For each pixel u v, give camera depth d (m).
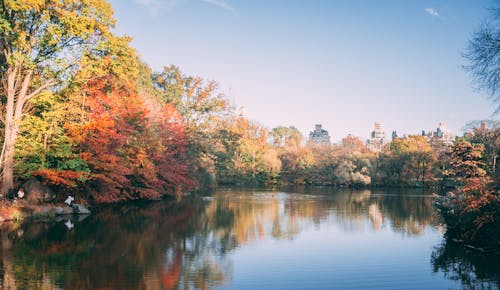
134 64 29.41
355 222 26.38
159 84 62.97
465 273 13.79
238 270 13.88
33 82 28.19
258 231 22.31
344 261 15.44
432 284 12.60
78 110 28.30
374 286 12.34
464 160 52.47
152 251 16.36
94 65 26.88
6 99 28.27
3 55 26.08
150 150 38.84
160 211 30.92
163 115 46.53
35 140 26.27
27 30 24.83
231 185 80.50
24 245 16.84
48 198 26.62
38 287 11.34
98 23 25.72
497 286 12.40
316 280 12.92
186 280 12.48
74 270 13.19
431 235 21.47
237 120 92.44
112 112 32.84
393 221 26.97
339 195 53.97
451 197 20.80
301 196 51.06
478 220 16.86
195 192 55.09
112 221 24.66
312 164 88.62
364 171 80.19
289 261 15.39
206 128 64.94
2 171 25.39
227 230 22.39
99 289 11.32
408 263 15.23
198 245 17.97
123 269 13.52
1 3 22.70
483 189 17.50
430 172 77.31
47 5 23.62
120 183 34.69
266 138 96.50
